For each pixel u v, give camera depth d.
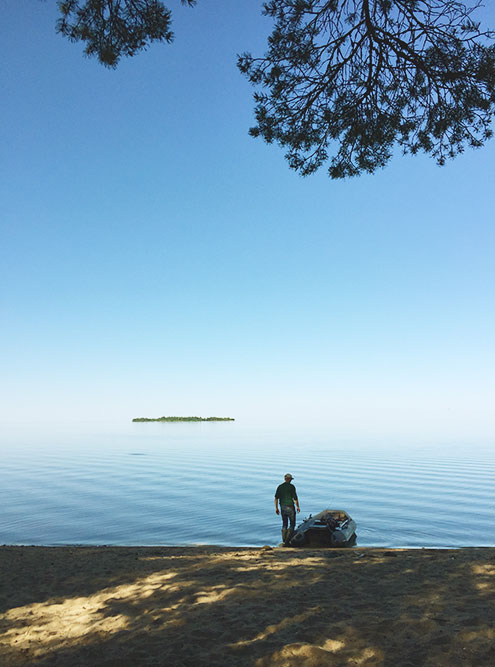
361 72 7.09
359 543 13.80
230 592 5.64
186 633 4.34
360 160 8.09
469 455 52.56
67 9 6.29
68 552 9.71
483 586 5.31
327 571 6.66
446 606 4.62
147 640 4.23
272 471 37.47
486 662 3.31
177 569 7.25
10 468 42.06
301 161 8.08
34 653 4.12
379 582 5.85
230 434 119.88
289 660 3.55
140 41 6.59
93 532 16.08
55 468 41.81
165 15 6.33
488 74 6.31
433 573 6.14
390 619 4.31
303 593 5.50
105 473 37.16
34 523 17.72
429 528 16.20
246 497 24.25
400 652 3.58
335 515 14.02
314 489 26.59
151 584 6.30
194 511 20.11
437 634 3.87
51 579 6.97
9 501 23.30
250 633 4.22
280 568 7.03
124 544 14.13
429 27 6.25
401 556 7.91
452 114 7.12
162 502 22.70
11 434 148.12
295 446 70.38
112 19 6.46
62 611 5.36
